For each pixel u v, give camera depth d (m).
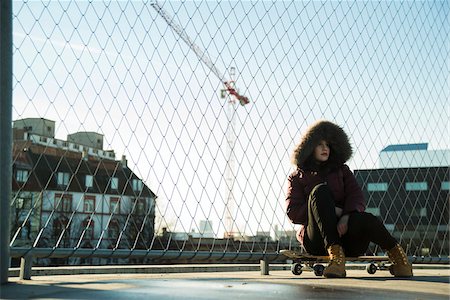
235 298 1.91
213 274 3.98
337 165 3.50
